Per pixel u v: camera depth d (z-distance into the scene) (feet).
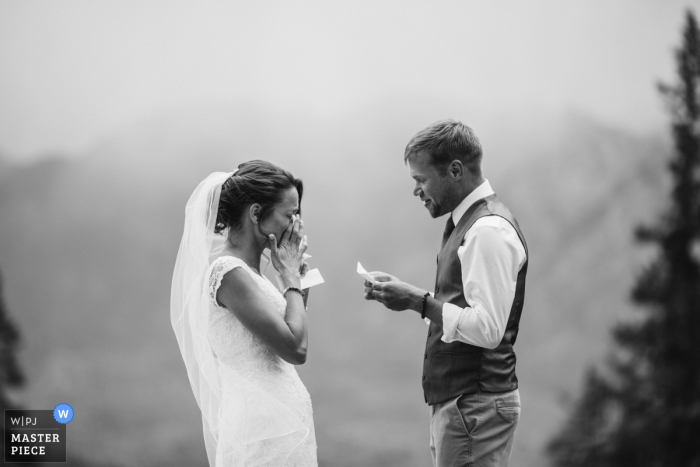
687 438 33.24
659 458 33.37
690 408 33.53
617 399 34.73
